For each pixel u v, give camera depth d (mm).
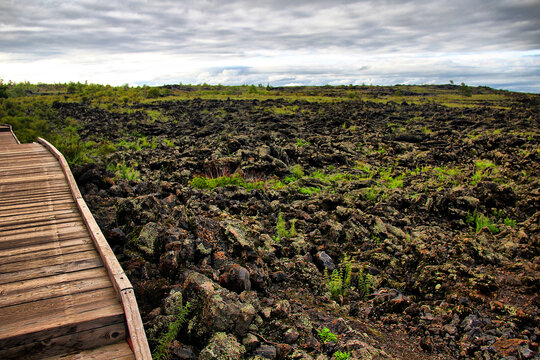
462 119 34781
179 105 47469
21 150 13273
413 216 10641
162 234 6289
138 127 30266
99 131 28844
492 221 10516
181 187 11188
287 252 7508
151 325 4523
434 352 5129
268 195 12039
